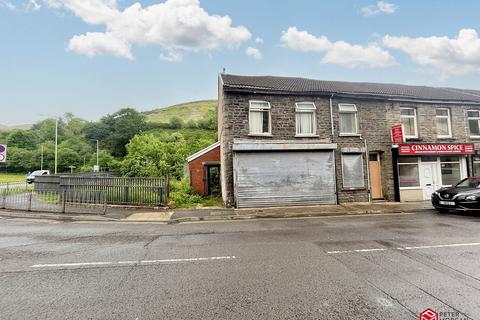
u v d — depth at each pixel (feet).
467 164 52.80
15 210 39.65
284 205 45.16
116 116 293.64
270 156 45.42
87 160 231.71
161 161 81.51
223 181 48.55
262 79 54.39
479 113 55.88
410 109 53.06
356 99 50.01
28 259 18.49
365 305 11.93
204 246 21.62
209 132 257.75
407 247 20.90
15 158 221.87
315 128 48.08
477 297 12.66
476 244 21.66
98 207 42.60
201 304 12.09
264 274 15.52
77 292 13.41
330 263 17.31
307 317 10.95
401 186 50.65
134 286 14.05
